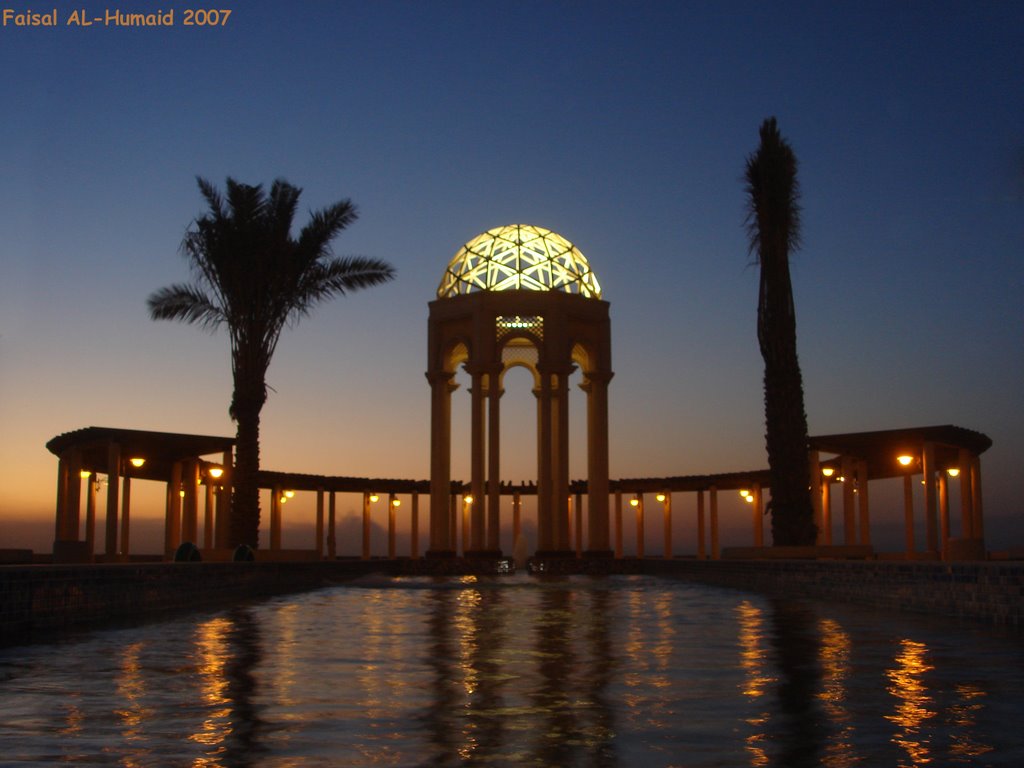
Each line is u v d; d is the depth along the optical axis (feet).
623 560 149.28
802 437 94.53
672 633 40.06
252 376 99.81
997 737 18.74
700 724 20.12
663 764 16.83
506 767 16.69
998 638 36.81
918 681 25.72
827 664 29.25
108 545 105.19
